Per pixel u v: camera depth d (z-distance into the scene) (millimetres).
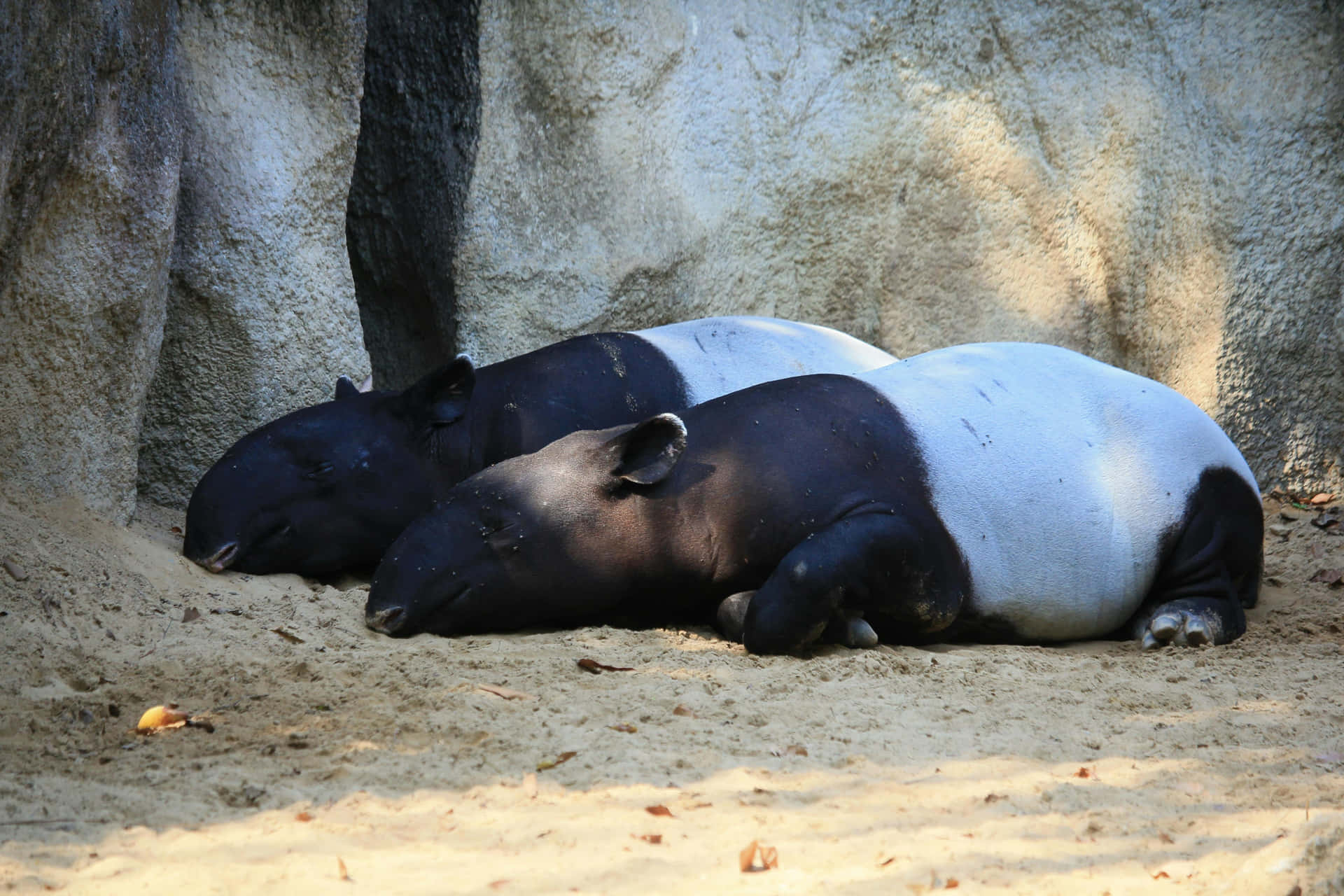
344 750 16266
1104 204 37094
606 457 23547
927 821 14109
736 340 29938
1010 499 24234
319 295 30984
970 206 37812
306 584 26250
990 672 21438
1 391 23609
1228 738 17609
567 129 34656
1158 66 36594
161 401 29188
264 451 26234
